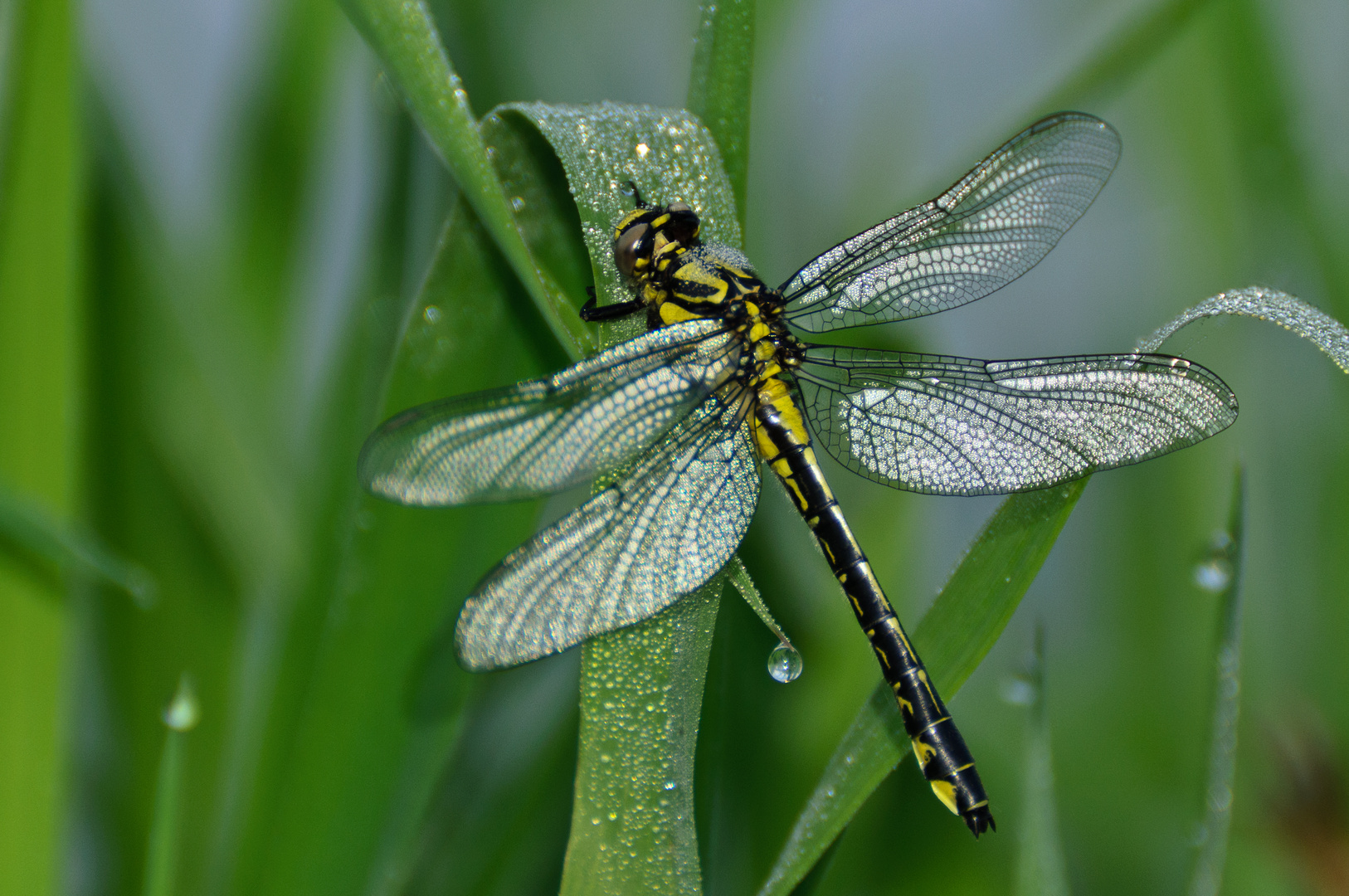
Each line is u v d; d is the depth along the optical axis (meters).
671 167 0.56
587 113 0.56
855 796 0.55
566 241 0.56
